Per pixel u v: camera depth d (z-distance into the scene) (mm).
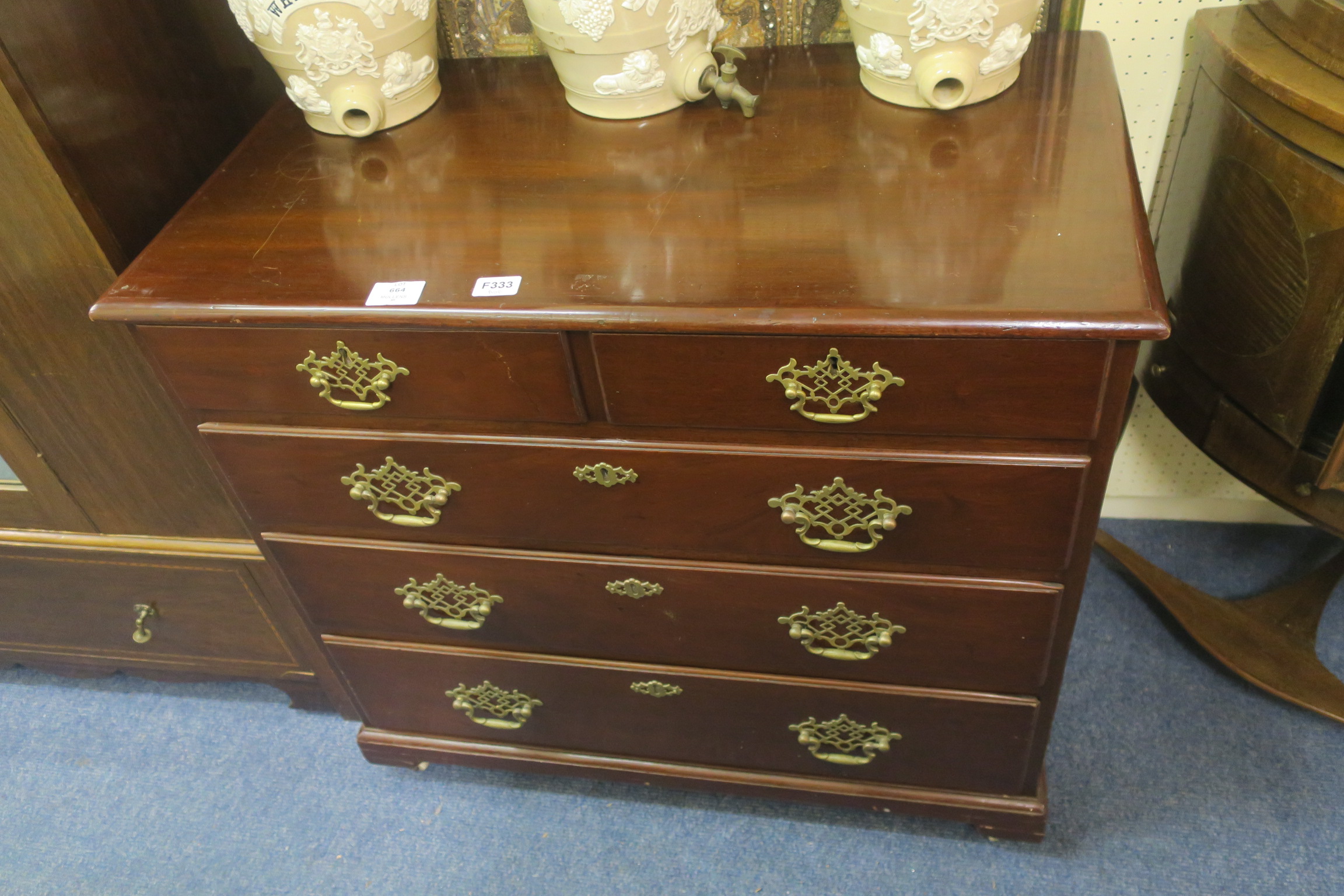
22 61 881
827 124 1002
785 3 1132
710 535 993
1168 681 1440
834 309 780
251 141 1097
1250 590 1538
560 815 1368
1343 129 864
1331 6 904
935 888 1247
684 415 888
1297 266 976
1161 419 1521
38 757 1502
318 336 889
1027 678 1052
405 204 969
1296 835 1255
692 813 1352
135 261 934
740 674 1142
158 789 1448
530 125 1064
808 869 1279
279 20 964
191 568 1306
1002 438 848
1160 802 1305
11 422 1175
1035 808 1199
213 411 1001
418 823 1378
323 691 1468
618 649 1151
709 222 892
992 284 783
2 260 1012
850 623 1036
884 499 908
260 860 1356
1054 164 905
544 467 965
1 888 1349
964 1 896
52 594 1405
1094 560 1613
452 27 1207
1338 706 1340
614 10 944
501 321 830
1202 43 1075
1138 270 779
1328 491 1079
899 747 1179
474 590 1116
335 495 1049
